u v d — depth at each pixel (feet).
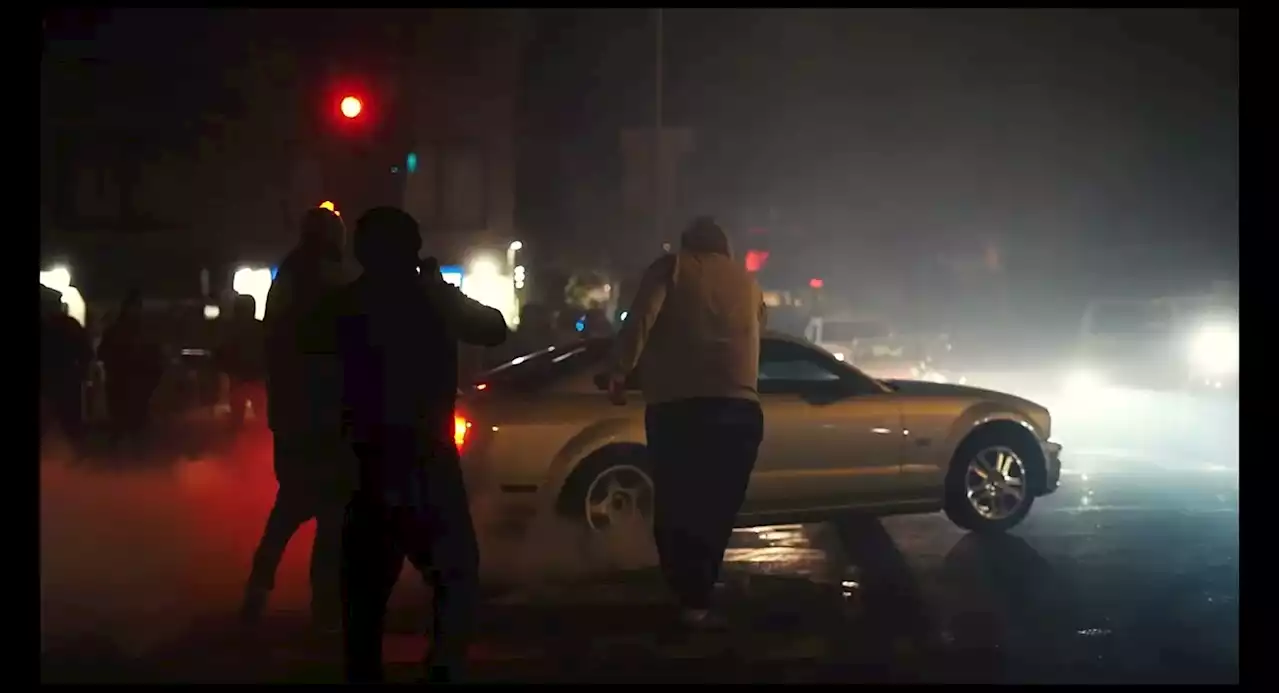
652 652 21.63
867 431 30.19
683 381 22.24
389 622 24.03
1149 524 33.86
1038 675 20.31
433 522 18.06
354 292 18.25
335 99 36.42
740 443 22.43
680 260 22.30
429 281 18.57
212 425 60.70
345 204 36.42
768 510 29.43
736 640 22.40
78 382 52.01
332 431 21.71
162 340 68.28
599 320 65.05
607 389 23.07
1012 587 26.40
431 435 18.10
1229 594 25.71
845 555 29.91
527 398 28.48
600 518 28.32
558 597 25.68
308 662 20.84
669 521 22.58
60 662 20.76
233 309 55.62
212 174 117.29
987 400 31.65
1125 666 20.75
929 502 30.99
